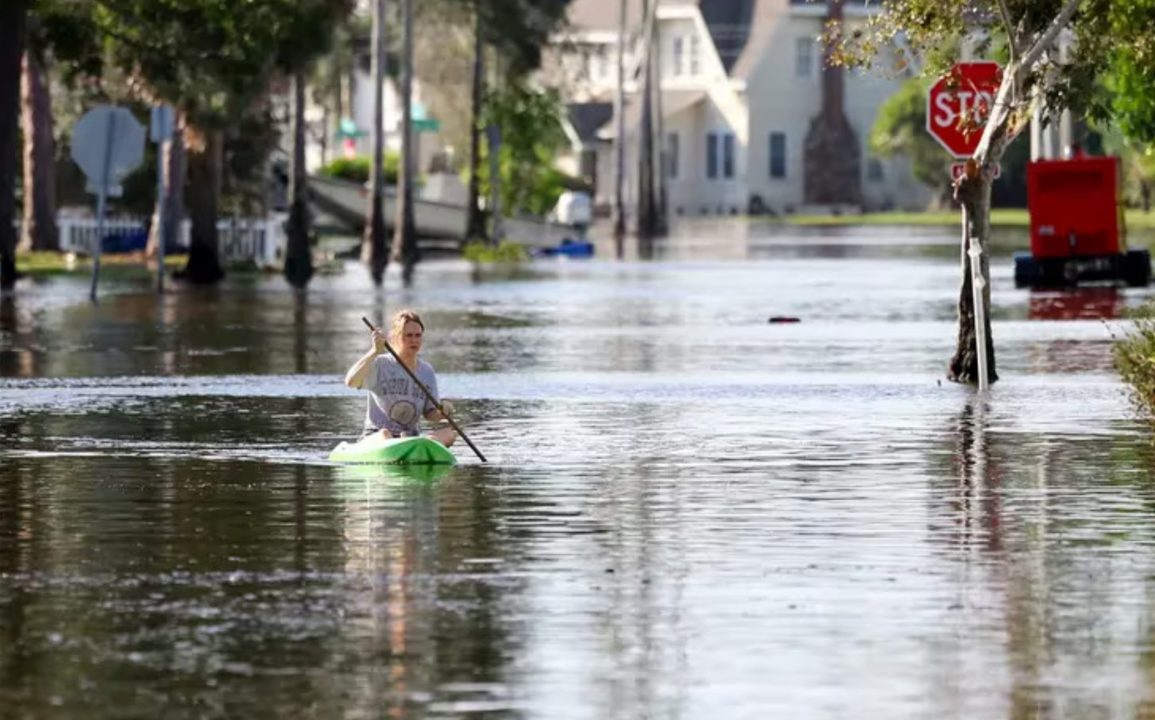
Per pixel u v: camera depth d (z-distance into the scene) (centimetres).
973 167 7344
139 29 14275
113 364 8456
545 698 3002
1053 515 4519
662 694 3022
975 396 7056
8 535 4306
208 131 15162
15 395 7200
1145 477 5091
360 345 9450
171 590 3738
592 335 10125
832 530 4334
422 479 5094
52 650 3288
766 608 3572
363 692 3033
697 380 7725
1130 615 3516
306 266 17288
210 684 3078
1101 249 13425
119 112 12681
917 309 12075
